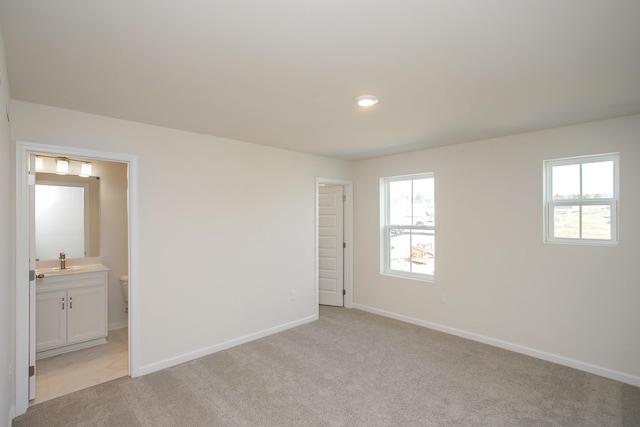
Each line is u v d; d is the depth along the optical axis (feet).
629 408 8.30
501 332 12.17
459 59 6.13
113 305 14.33
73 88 7.50
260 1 4.42
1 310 5.53
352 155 15.74
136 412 8.24
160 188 10.63
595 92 7.74
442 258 13.89
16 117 8.22
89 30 5.17
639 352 9.39
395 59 6.13
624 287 9.66
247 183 12.93
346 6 4.53
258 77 6.92
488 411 8.22
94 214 13.82
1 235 5.52
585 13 4.70
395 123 10.27
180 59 6.14
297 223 14.78
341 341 12.82
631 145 9.50
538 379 9.78
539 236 11.27
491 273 12.43
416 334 13.52
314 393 9.09
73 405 8.54
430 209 14.80
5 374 6.38
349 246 17.52
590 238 10.46
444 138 12.34
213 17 4.82
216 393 9.11
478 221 12.78
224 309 12.19
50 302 11.50
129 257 10.06
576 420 7.83
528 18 4.83
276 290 13.91
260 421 7.88
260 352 11.84
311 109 8.95
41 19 4.84
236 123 10.28
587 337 10.28
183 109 8.95
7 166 6.79
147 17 4.82
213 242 11.89
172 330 10.85
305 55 5.98
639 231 9.41
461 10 4.62
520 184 11.68
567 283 10.68
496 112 9.18
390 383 9.60
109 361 11.20
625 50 5.78
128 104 8.55
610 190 10.12
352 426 7.68
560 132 10.77
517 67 6.46
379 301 16.31
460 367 10.58
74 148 9.02
